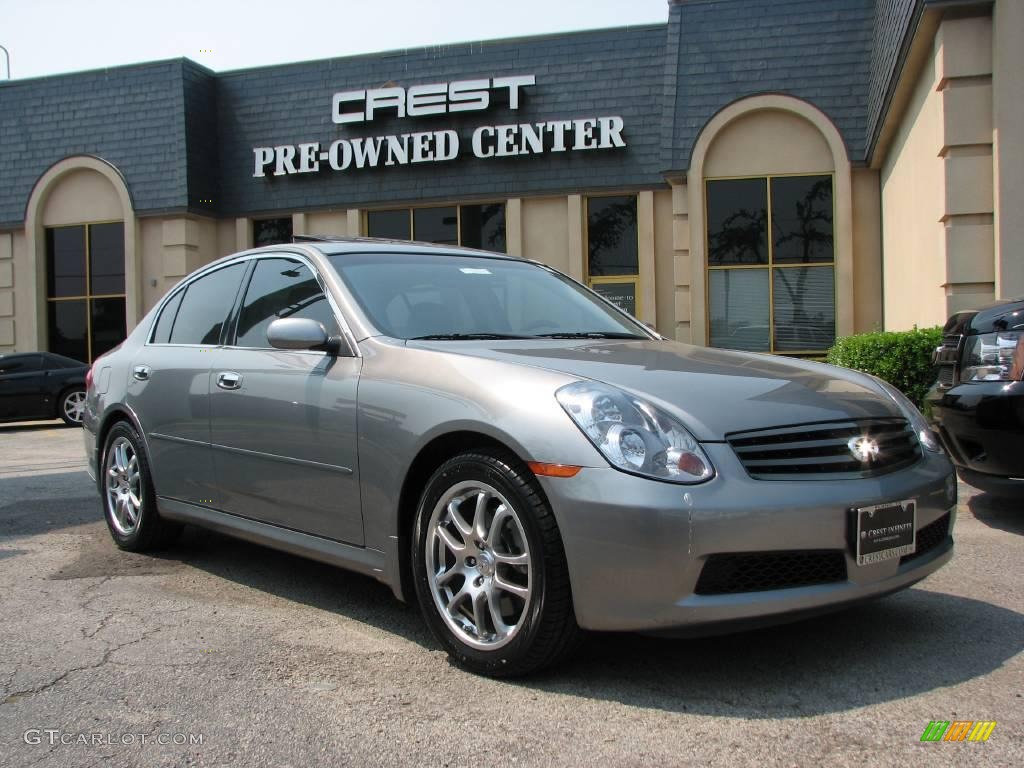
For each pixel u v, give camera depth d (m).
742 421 2.77
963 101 8.41
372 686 2.86
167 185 16.05
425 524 3.07
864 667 2.96
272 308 4.04
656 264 14.38
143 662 3.10
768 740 2.45
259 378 3.81
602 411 2.73
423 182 15.29
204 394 4.11
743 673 2.92
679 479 2.60
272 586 4.05
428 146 15.05
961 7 8.34
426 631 3.41
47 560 4.58
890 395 3.35
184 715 2.66
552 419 2.76
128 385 4.71
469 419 2.91
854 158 12.81
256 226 16.72
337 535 3.45
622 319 4.40
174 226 16.16
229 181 16.52
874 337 8.24
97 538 5.11
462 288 4.02
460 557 2.98
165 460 4.40
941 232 8.71
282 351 3.81
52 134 17.02
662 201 14.34
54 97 17.08
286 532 3.71
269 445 3.71
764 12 13.35
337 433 3.38
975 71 8.35
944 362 5.01
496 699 2.74
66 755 2.42
